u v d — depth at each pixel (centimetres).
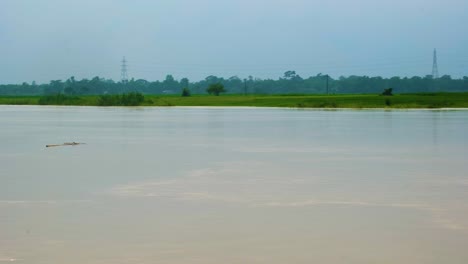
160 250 1598
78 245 1642
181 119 7525
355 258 1534
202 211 2008
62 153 3647
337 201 2158
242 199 2195
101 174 2784
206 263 1501
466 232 1753
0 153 3672
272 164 3106
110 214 1977
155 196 2259
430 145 4047
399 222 1862
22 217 1945
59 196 2273
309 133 5106
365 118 7556
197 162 3191
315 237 1706
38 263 1505
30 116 8512
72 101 15062
